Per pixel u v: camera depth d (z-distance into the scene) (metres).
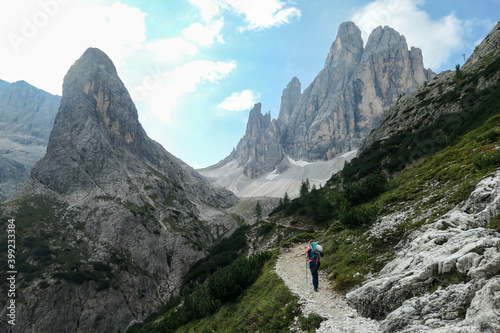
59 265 98.44
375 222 19.36
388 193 25.16
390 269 12.40
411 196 20.00
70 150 171.75
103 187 160.25
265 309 13.87
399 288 9.69
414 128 77.12
